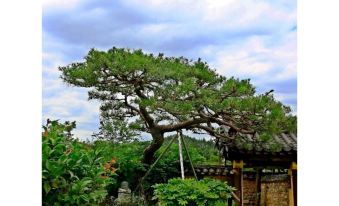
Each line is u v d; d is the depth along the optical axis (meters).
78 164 3.85
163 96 8.01
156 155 9.56
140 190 8.78
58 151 3.81
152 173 9.16
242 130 7.98
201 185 6.52
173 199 6.44
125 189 8.20
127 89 8.46
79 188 3.71
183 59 8.37
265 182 10.49
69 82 8.19
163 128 8.95
